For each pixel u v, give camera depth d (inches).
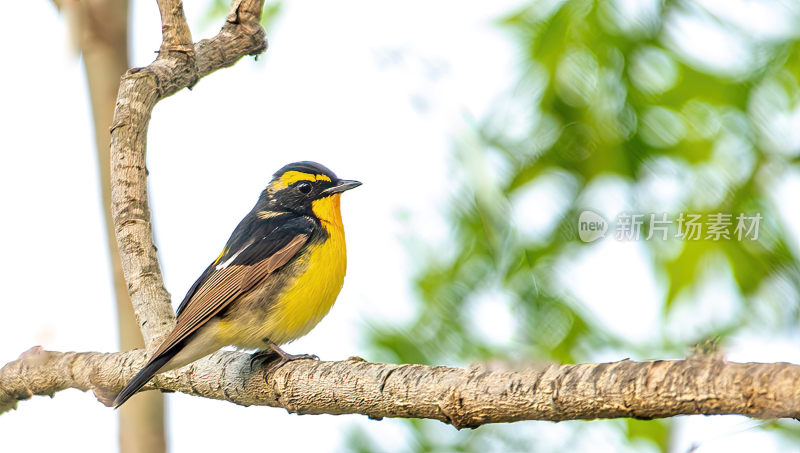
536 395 270.2
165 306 396.2
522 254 441.7
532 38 454.9
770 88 433.7
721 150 434.3
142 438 440.8
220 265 453.7
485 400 280.2
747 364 240.5
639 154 442.3
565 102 446.3
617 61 441.4
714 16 438.0
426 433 452.4
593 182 444.8
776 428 377.4
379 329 448.5
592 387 260.2
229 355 374.6
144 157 403.2
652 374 251.3
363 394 313.3
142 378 361.1
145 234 400.2
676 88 435.2
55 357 413.7
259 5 424.5
